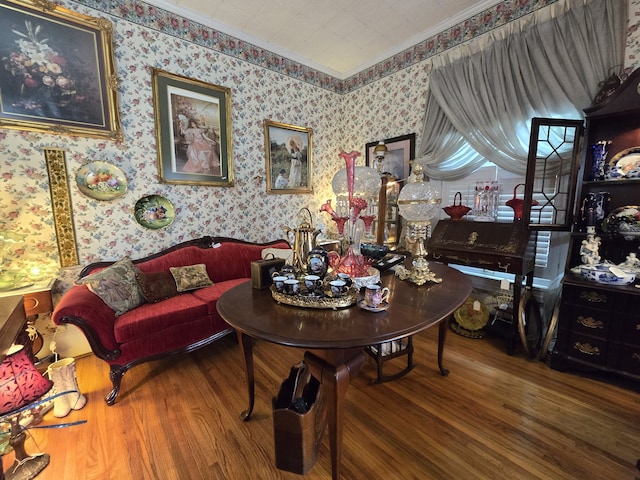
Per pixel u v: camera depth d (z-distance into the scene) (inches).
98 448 54.2
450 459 50.5
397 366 79.7
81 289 73.5
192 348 80.9
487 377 74.0
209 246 110.4
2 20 71.4
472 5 98.6
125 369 69.7
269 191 130.2
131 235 95.4
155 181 99.0
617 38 74.3
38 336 77.1
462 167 107.9
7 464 51.1
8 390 45.1
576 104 80.5
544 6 85.7
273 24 109.1
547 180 90.9
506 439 54.2
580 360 73.0
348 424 58.9
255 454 52.7
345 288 48.9
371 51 130.0
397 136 131.5
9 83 73.1
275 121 129.3
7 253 76.4
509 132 91.4
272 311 46.8
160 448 54.1
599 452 51.0
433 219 122.5
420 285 59.1
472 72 99.5
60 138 81.4
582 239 79.1
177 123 101.5
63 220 82.8
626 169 71.0
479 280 110.1
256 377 76.7
